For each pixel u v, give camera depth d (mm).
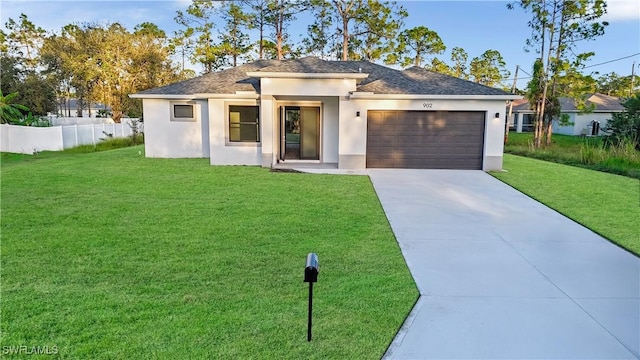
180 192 11227
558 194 11672
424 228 8367
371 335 4262
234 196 10844
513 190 12203
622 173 16188
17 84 33000
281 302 4938
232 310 4711
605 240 7727
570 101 40906
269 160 15492
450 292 5355
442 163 15656
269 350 3934
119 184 12164
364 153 15391
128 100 39031
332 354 3902
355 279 5707
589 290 5488
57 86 40688
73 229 7812
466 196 11328
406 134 15500
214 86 17594
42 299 4918
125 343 3998
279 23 35250
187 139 18188
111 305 4781
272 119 15234
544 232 8227
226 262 6270
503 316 4742
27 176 13312
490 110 15125
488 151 15328
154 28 41312
